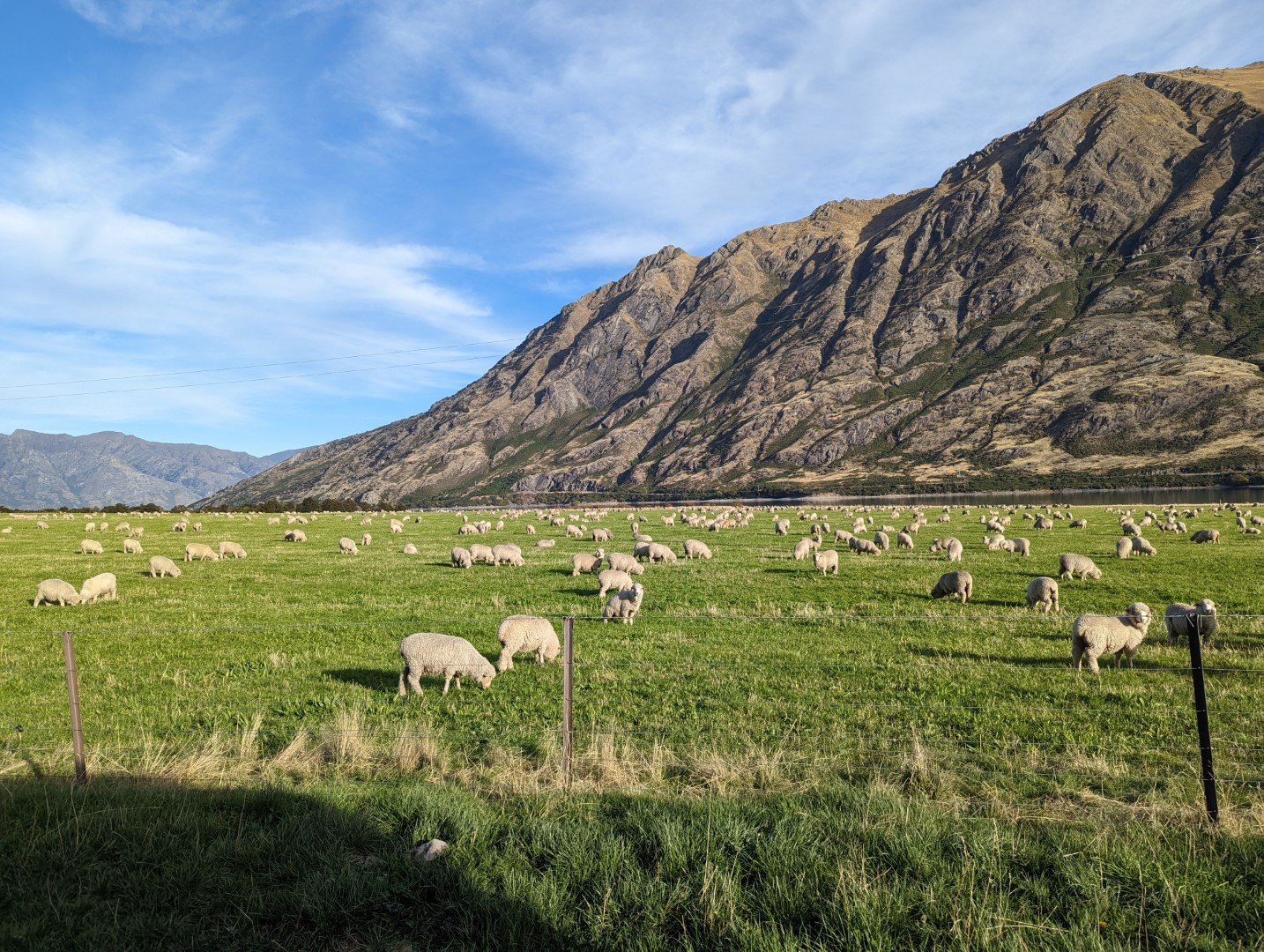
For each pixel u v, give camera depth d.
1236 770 8.97
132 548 42.09
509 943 5.18
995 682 13.45
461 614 21.23
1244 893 5.66
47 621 20.16
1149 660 15.26
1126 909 5.55
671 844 6.32
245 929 5.42
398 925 5.55
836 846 6.48
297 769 8.93
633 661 15.36
